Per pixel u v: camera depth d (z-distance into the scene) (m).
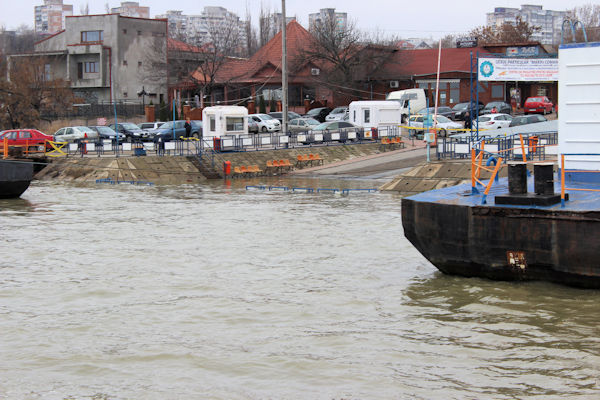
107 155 47.09
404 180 36.56
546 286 15.55
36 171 45.88
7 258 20.97
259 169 45.56
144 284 17.83
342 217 27.78
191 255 21.11
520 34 97.69
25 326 14.60
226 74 79.19
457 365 12.17
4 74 76.44
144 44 84.25
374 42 83.50
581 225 14.59
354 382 11.58
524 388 11.21
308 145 51.09
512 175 15.91
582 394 10.95
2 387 11.59
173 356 12.83
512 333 13.50
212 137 50.66
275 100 77.06
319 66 77.19
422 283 17.05
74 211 30.64
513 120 52.50
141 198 35.16
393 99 64.69
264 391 11.31
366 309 15.40
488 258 15.78
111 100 82.00
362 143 50.91
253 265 19.75
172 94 80.69
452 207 16.08
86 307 15.94
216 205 32.16
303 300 16.20
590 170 17.88
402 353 12.77
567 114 17.80
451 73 72.31
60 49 85.25
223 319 14.93
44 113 70.62
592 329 13.53
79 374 12.09
